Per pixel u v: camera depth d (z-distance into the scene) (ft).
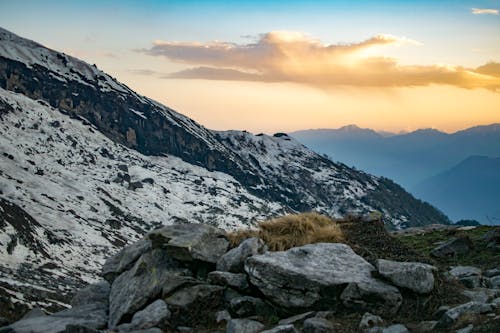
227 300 47.09
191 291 46.93
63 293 219.00
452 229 92.63
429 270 44.24
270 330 38.93
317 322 39.96
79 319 48.32
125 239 437.99
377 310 41.96
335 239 53.98
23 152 624.59
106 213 509.35
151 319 44.42
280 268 44.68
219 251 52.13
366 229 58.34
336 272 45.01
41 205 423.23
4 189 415.85
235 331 41.14
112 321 47.14
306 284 43.62
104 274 58.13
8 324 50.08
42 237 318.86
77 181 604.90
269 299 44.68
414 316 41.86
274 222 56.39
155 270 49.75
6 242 269.03
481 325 35.68
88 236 388.57
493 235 70.38
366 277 44.57
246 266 46.47
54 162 652.07
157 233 52.42
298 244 52.90
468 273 54.75
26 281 221.66
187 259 49.78
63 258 304.09
